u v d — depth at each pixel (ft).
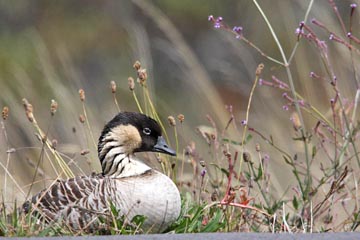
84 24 77.10
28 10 76.74
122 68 74.74
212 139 41.24
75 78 61.67
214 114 63.46
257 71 38.93
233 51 74.69
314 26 68.54
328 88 54.39
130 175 35.70
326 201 39.88
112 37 76.69
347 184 42.45
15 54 70.23
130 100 67.72
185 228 34.78
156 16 63.67
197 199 38.99
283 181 48.70
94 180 35.04
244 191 37.06
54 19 77.10
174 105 72.95
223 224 35.58
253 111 67.62
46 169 45.37
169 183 34.68
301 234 30.25
